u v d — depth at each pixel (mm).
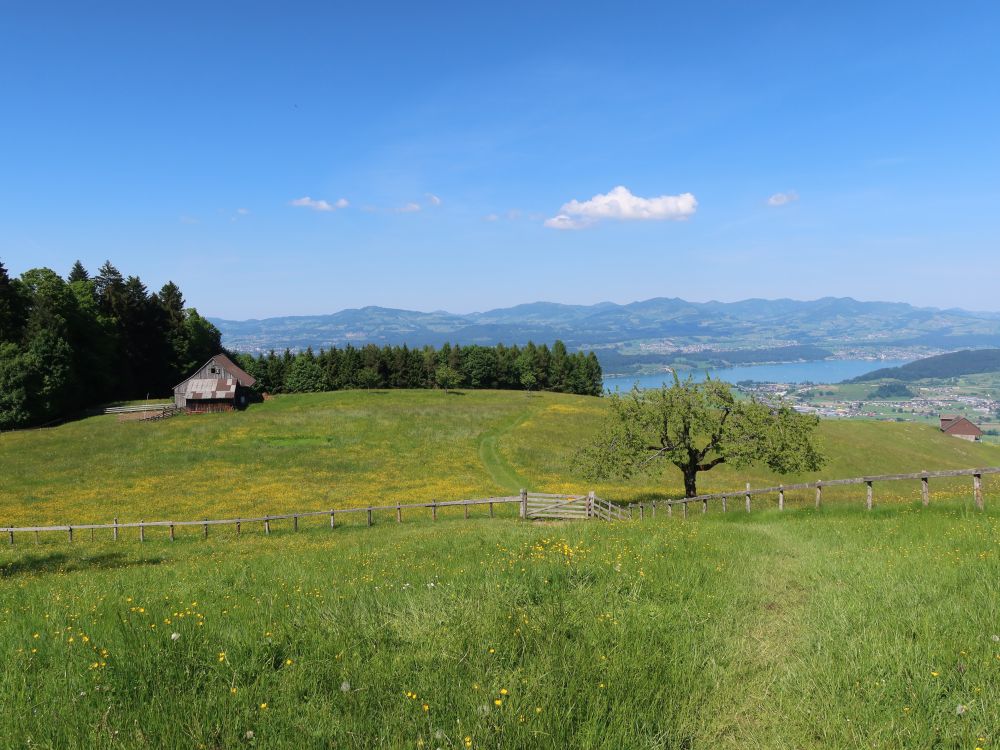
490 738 4988
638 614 8008
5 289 80625
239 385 89625
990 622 7137
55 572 23078
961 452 81938
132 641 7195
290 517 34344
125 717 5445
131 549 29641
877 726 5312
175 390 85125
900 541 13172
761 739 5418
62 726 5348
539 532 19859
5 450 58156
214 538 33188
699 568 10828
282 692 5949
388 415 79812
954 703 5566
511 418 82625
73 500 45094
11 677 6508
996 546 11266
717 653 7027
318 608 8570
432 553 17438
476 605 8203
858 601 8383
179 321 111750
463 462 61375
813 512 22141
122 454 58938
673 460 37094
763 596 9250
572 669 6234
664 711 5711
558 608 7988
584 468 39750
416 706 5609
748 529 17547
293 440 67250
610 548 13422
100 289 105625
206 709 5535
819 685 6164
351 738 5098
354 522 37031
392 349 133750
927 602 8234
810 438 35688
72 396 78125
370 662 6543
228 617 8688
